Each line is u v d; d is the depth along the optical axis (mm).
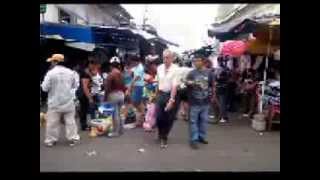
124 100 6879
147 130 6719
